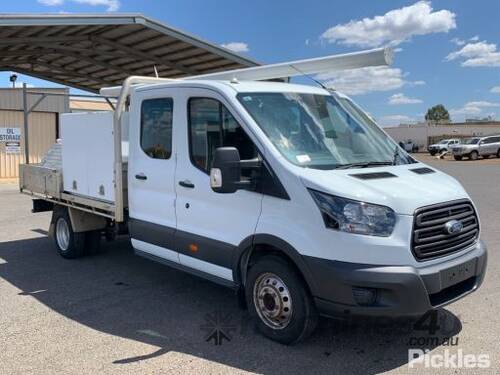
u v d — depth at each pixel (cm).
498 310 553
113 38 1723
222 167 452
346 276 408
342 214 413
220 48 1723
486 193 1659
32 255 832
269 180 462
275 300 466
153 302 595
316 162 472
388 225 410
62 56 2009
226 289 641
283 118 505
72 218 779
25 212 1273
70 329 515
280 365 431
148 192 604
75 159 752
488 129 7712
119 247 880
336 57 558
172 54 1859
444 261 436
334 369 424
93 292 634
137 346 472
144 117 608
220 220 509
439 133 7719
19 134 2273
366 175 452
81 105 2545
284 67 601
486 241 896
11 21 1423
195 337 491
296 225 439
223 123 510
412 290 407
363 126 567
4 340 489
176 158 561
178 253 564
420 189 441
